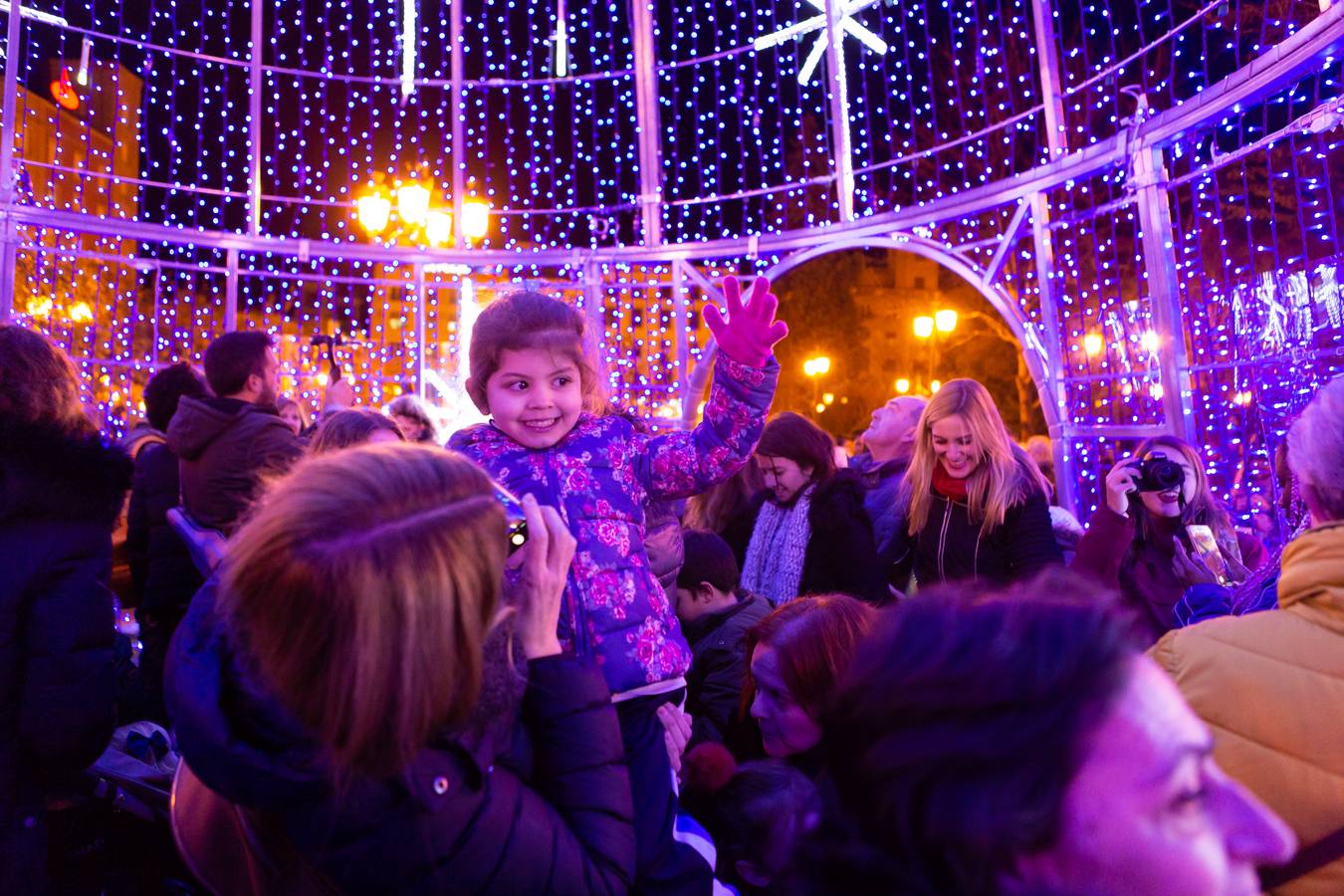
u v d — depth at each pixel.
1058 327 6.82
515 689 1.00
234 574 0.89
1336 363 4.76
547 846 0.98
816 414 19.89
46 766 1.89
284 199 8.70
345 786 0.90
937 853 0.55
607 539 1.51
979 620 0.60
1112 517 2.40
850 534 3.15
